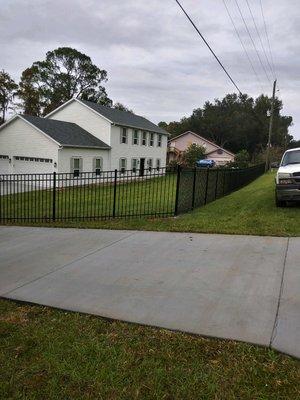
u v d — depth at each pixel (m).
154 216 10.38
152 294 4.69
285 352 3.29
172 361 3.25
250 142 75.44
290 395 2.77
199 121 76.31
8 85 44.59
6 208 13.51
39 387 2.96
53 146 24.55
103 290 4.90
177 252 6.55
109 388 2.93
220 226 8.45
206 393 2.83
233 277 5.18
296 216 9.31
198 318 3.98
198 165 46.00
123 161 30.92
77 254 6.70
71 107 29.80
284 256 6.04
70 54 53.12
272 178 26.86
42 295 4.81
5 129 26.23
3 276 5.62
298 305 4.21
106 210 12.27
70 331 3.83
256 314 4.02
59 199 15.95
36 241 7.88
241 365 3.15
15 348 3.54
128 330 3.81
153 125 37.44
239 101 80.19
